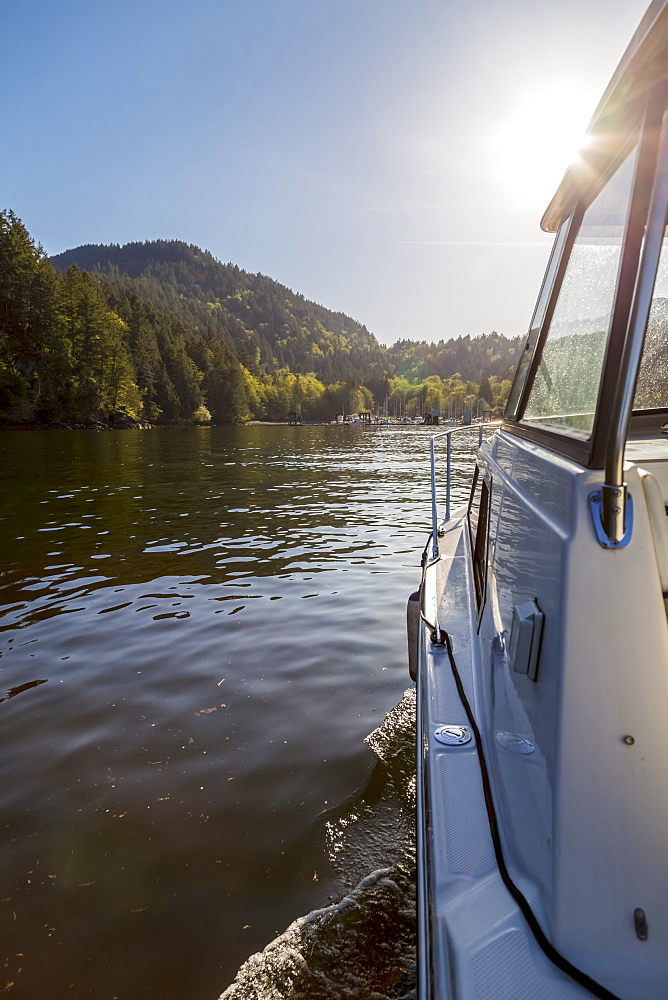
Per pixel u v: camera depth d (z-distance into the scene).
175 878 2.66
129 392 88.12
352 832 2.90
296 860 2.74
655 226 0.98
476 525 3.96
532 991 1.02
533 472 1.52
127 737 3.78
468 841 1.41
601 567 1.07
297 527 10.58
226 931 2.39
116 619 5.86
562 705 1.07
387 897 2.51
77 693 4.36
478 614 2.56
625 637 1.06
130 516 11.66
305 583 7.05
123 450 33.53
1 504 13.14
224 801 3.16
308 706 4.11
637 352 0.99
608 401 1.12
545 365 1.99
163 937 2.37
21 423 68.56
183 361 114.69
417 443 45.19
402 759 3.46
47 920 2.46
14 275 72.38
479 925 1.15
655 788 1.04
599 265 1.45
